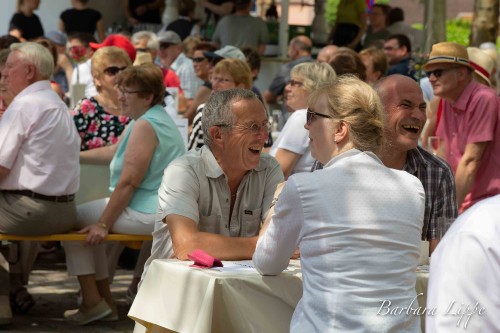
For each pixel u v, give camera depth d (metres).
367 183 4.02
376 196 4.00
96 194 8.37
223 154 5.32
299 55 13.03
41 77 7.31
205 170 5.35
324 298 3.84
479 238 2.66
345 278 3.84
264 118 5.32
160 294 4.67
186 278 4.51
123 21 18.30
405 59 12.64
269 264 4.29
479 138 7.11
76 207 7.62
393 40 12.63
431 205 5.56
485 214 2.71
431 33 12.55
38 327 7.41
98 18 16.05
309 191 4.00
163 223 5.41
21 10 15.62
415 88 5.50
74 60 11.86
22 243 7.93
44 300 8.41
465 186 7.13
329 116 4.16
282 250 4.19
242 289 4.32
